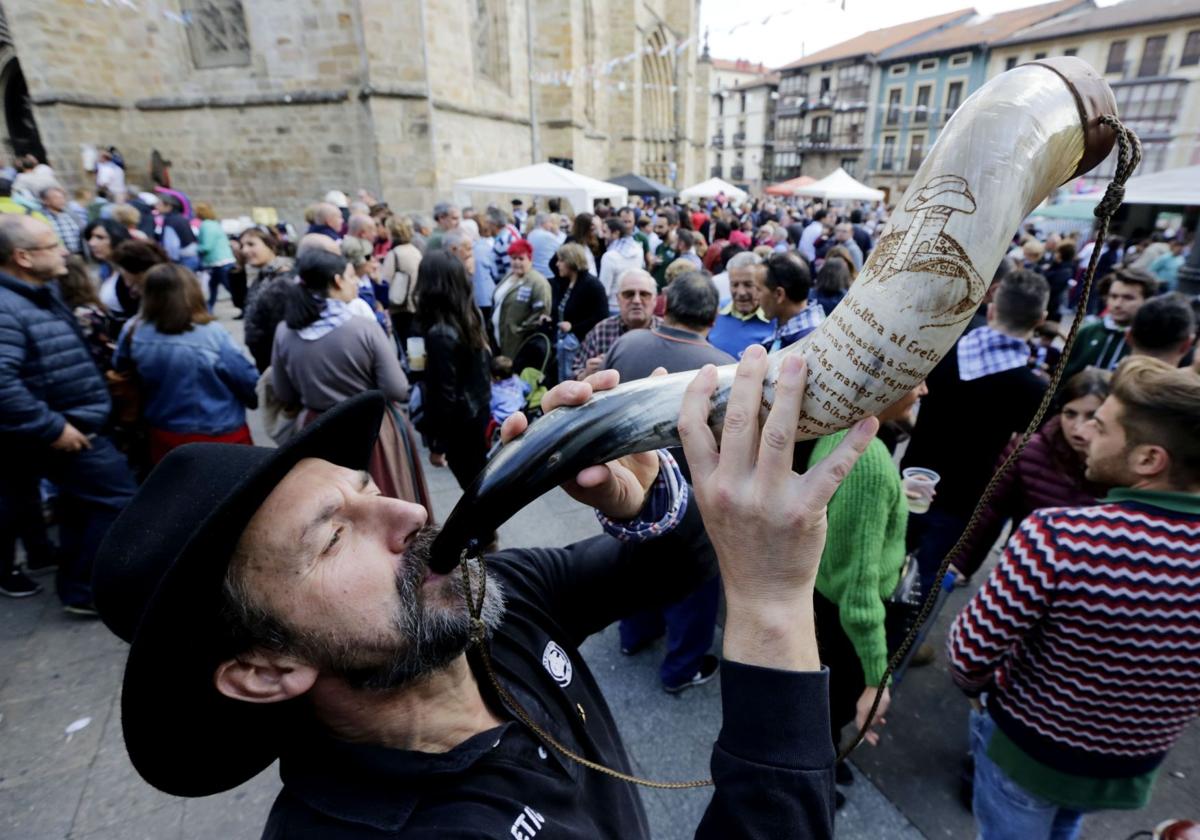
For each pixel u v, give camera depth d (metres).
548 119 18.22
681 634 2.49
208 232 9.05
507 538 3.65
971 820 2.12
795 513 0.57
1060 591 1.21
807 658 0.63
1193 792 2.19
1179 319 2.70
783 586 0.61
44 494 3.70
